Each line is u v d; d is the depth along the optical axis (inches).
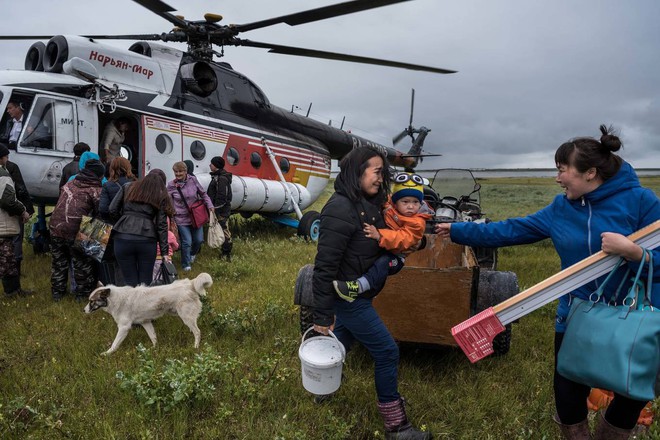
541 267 342.0
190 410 136.1
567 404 101.9
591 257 94.3
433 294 144.1
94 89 309.0
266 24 335.0
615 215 94.3
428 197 299.6
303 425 128.3
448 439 124.5
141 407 132.7
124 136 348.8
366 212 112.1
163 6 295.9
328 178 548.7
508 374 163.3
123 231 199.2
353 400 141.6
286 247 398.6
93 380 153.2
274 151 459.8
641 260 88.0
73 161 265.0
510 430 128.8
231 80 422.3
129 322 179.3
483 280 162.2
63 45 311.9
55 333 198.7
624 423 96.8
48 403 139.1
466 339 106.3
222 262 315.3
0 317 216.2
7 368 161.2
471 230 118.0
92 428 125.1
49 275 291.4
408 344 150.4
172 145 361.7
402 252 118.6
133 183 203.9
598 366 88.2
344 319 118.0
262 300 238.7
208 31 357.7
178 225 305.4
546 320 219.5
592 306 94.3
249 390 140.3
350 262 112.5
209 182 361.1
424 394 145.9
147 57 354.3
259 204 422.9
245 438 123.3
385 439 122.9
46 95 290.7
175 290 181.8
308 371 121.0
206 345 165.6
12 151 278.1
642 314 87.7
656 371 86.2
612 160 95.3
